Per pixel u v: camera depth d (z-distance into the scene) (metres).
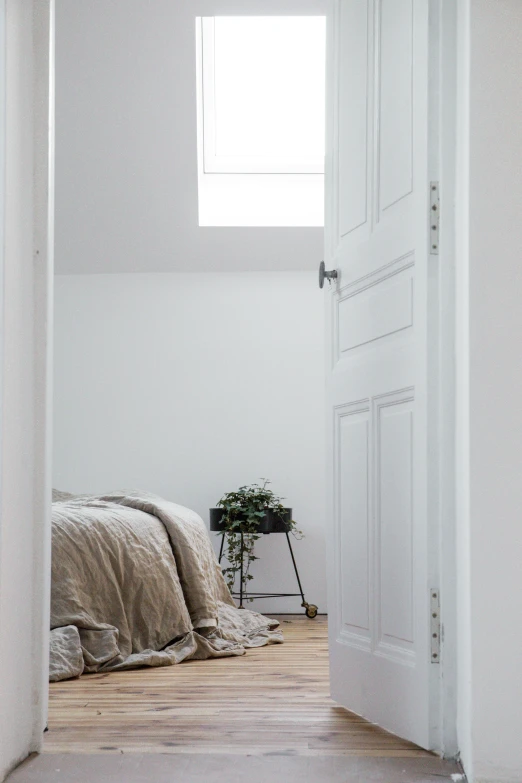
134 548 3.52
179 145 4.74
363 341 2.43
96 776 1.84
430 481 2.05
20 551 2.00
